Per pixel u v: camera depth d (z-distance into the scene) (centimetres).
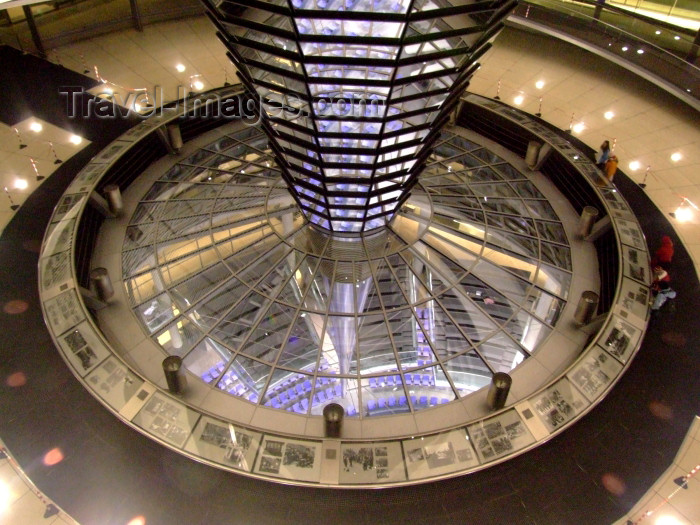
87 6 3969
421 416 1820
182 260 2284
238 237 2353
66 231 2209
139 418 1709
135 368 1936
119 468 1677
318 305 2147
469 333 2091
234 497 1614
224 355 2020
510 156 2886
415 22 1495
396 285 2203
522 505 1620
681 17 3775
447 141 2977
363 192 2048
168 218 2472
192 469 1670
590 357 1864
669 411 1853
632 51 3266
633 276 2120
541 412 1742
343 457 1647
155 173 2703
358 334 2061
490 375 1972
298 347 2045
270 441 1678
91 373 1805
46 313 1955
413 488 1641
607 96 3450
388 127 1847
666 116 3269
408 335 2073
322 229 2330
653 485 1667
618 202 2450
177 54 3747
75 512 1587
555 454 1727
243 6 1580
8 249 2353
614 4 4041
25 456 1702
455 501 1622
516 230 2464
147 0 4112
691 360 2006
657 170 2900
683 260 2405
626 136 3133
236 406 1830
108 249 2344
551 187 2709
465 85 1964
